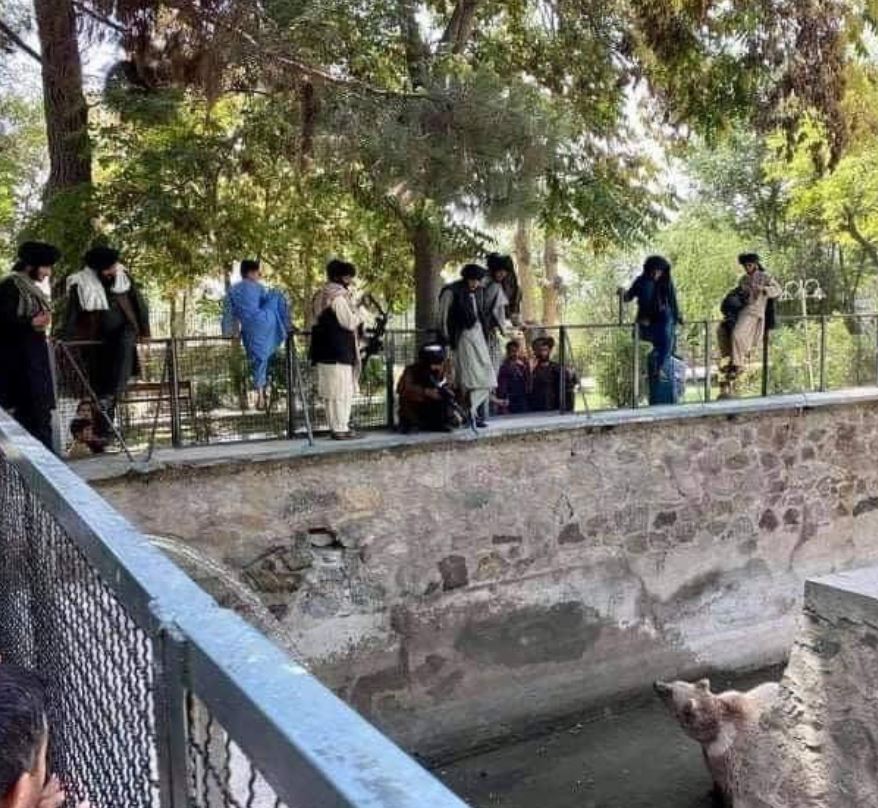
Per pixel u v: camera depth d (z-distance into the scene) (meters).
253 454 6.89
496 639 8.16
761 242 22.09
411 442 7.55
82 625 1.62
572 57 10.53
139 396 7.26
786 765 4.98
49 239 9.00
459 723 8.00
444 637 7.91
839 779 4.59
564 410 8.89
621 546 8.77
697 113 10.46
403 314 11.98
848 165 16.17
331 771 0.70
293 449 7.09
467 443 7.89
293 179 10.12
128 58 8.12
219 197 9.97
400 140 7.79
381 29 9.04
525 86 8.30
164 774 1.13
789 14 9.70
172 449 7.05
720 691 9.18
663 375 9.53
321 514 7.28
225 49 7.54
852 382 11.05
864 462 10.39
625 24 10.25
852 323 11.08
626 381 9.48
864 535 10.44
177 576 1.23
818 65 9.74
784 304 16.98
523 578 8.27
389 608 7.63
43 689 1.47
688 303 21.02
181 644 1.03
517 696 8.27
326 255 11.48
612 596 8.75
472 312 7.86
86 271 6.57
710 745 5.58
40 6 8.45
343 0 8.46
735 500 9.45
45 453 2.26
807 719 4.79
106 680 1.47
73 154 9.22
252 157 9.59
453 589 7.92
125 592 1.28
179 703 1.05
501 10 10.66
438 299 8.28
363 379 8.18
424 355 7.84
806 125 10.78
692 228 21.72
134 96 8.59
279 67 7.79
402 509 7.64
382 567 7.58
